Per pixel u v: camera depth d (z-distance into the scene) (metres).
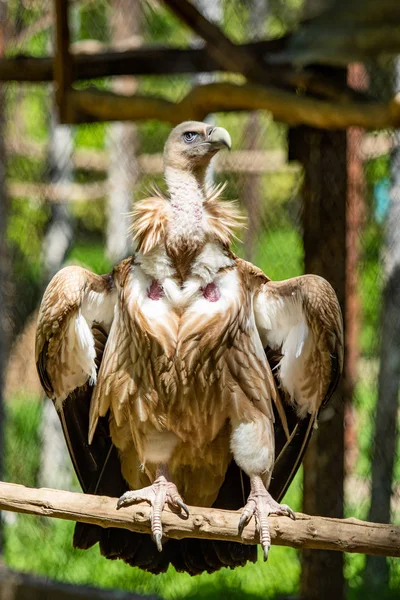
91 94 11.42
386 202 13.62
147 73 11.80
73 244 20.17
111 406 7.83
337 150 10.89
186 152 7.79
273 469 8.23
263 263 17.02
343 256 10.96
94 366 7.93
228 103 10.47
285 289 7.79
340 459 11.09
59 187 19.27
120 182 19.19
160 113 11.02
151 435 7.75
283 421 8.02
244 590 12.66
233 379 7.61
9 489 7.14
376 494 12.84
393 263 13.40
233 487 8.30
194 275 7.61
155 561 8.09
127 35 18.31
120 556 8.09
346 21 6.15
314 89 10.27
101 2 19.03
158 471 7.79
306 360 7.87
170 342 7.45
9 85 16.50
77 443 8.30
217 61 11.06
